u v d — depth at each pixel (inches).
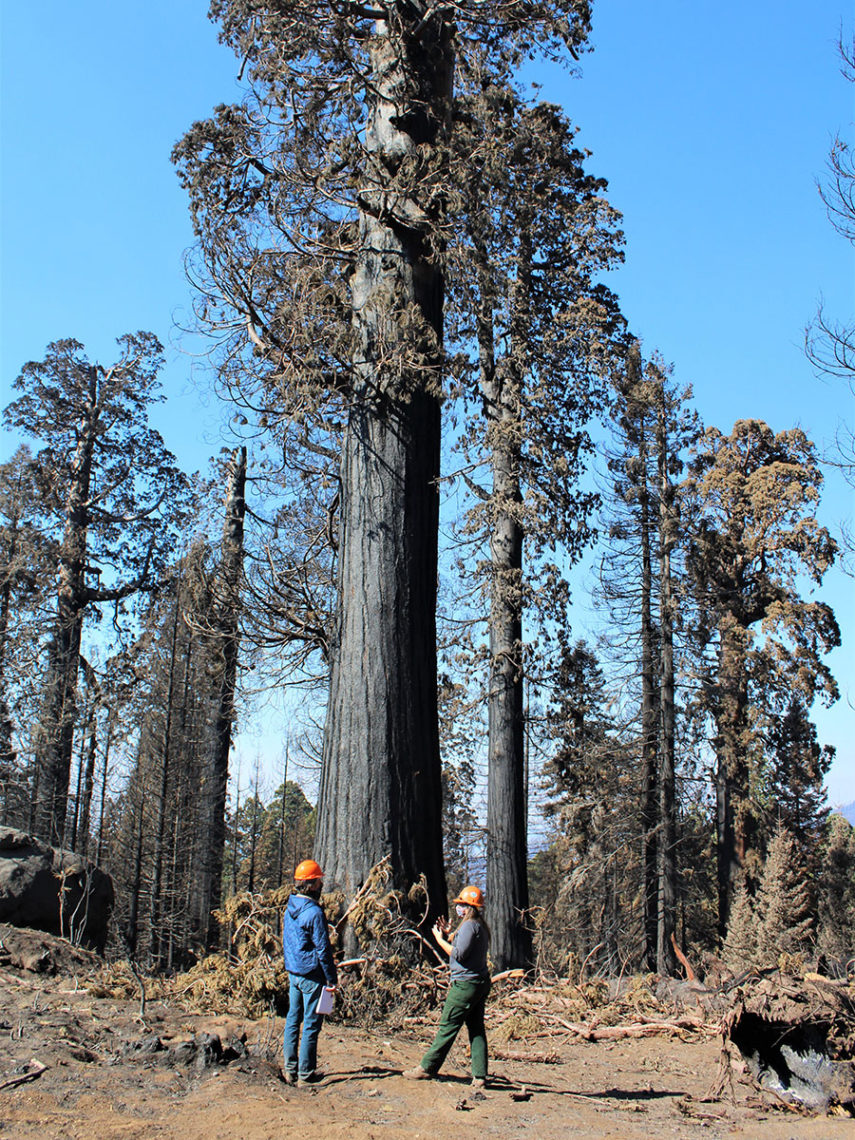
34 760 1234.6
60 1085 231.5
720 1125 261.0
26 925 422.0
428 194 518.0
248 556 695.1
